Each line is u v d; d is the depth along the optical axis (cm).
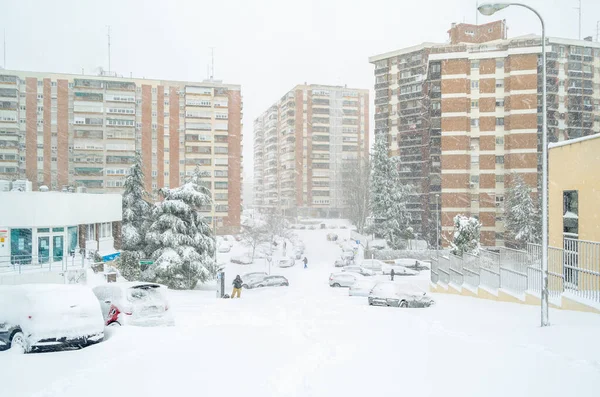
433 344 961
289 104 12350
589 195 1822
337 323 1384
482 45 7169
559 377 658
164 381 705
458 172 6994
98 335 1059
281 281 4141
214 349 950
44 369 789
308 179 12269
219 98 9375
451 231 6994
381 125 9612
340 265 5991
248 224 8688
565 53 7856
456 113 6994
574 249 1551
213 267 3806
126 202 4519
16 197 2970
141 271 3734
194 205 3844
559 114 7750
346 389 651
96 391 655
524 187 6231
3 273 2559
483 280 2445
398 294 2150
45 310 991
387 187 7081
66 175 8594
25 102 8450
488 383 649
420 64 9006
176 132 9188
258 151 17188
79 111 8544
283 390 658
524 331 1103
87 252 3325
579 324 1197
